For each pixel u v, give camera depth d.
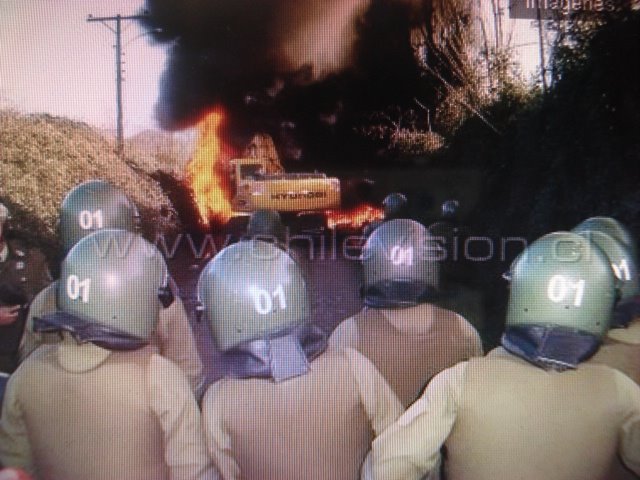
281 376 1.87
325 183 12.94
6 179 11.08
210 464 1.92
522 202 9.53
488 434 1.79
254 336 1.90
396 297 2.39
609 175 7.80
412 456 1.80
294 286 1.96
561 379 1.80
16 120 11.93
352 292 5.23
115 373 1.87
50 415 1.88
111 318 1.88
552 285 1.83
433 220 6.54
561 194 8.55
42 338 2.54
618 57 8.12
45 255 3.56
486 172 11.26
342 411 1.92
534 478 1.79
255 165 13.80
